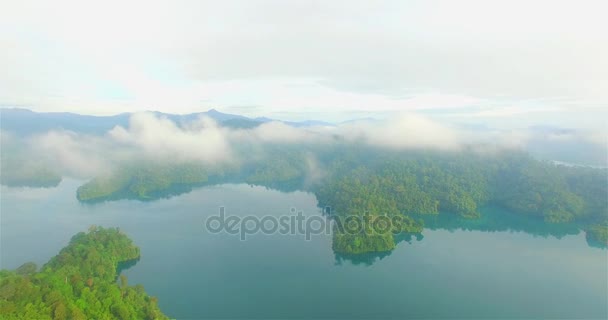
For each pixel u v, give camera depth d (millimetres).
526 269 128750
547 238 159000
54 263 104062
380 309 103625
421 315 101062
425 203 185750
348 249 134375
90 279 90688
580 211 171000
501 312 102062
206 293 110938
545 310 103188
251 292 111812
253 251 141750
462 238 158500
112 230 136125
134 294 91125
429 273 125938
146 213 192125
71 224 173125
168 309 102188
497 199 197875
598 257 138125
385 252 138750
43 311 73438
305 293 111750
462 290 113875
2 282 78438
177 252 140250
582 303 106312
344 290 113688
